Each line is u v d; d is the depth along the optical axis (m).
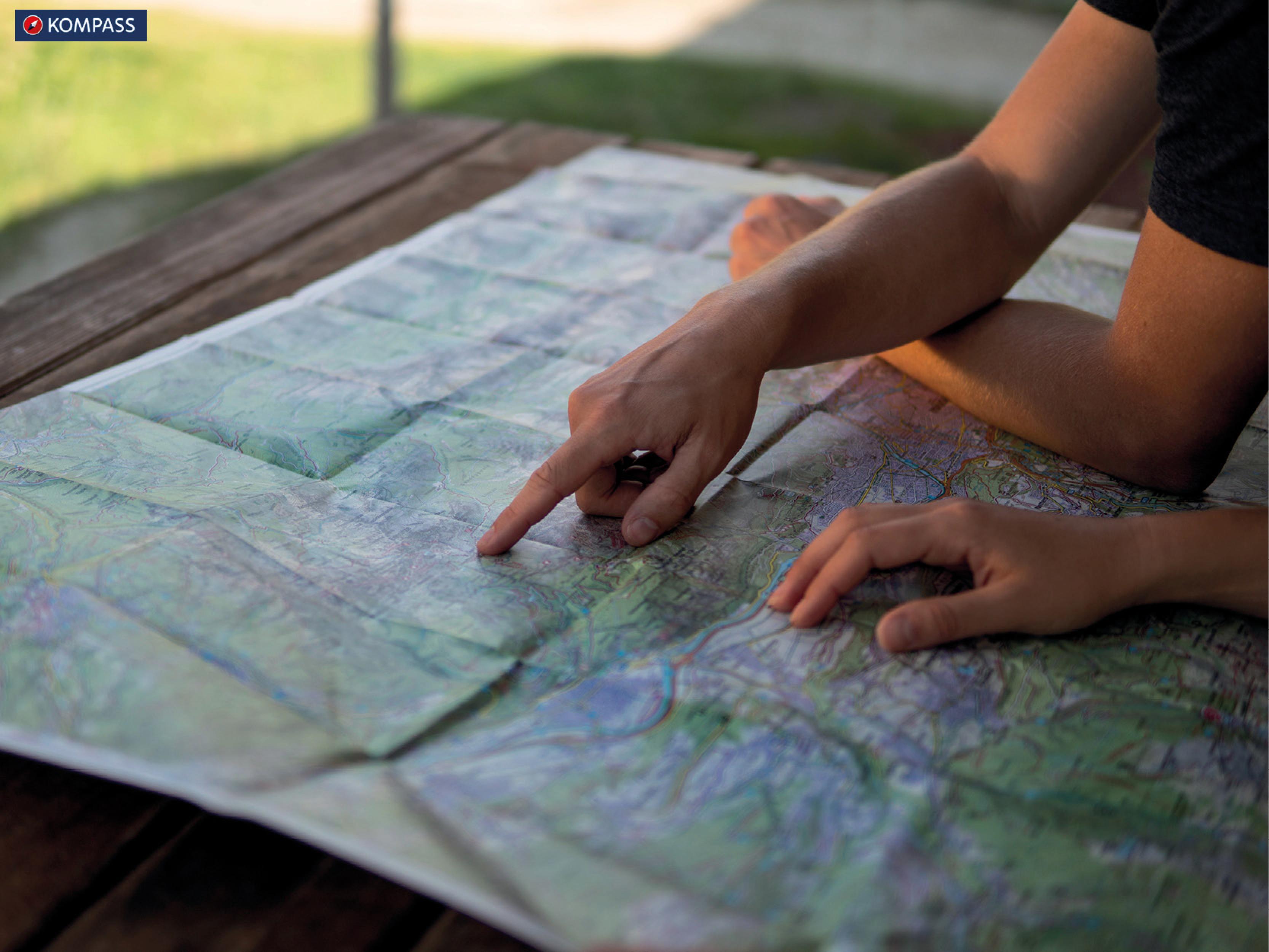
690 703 0.71
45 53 4.69
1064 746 0.68
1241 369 0.82
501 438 1.03
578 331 1.23
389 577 0.83
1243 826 0.62
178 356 1.17
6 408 1.07
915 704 0.71
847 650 0.76
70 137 4.16
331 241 1.51
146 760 0.60
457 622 0.78
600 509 0.92
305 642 0.74
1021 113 1.07
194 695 0.65
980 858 0.59
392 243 1.50
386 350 1.19
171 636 0.72
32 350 1.22
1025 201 1.07
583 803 0.62
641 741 0.67
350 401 1.09
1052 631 0.77
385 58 3.01
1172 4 0.76
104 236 3.46
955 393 1.09
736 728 0.68
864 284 0.99
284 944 0.58
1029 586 0.75
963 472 0.99
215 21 5.43
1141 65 1.00
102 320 1.30
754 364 0.91
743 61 5.12
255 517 0.89
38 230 3.49
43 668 0.67
